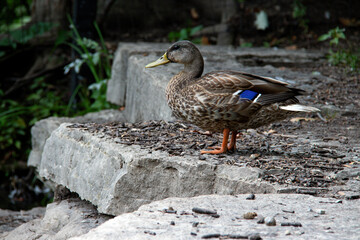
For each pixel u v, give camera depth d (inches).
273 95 279.1
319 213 223.8
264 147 326.3
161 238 193.6
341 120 410.3
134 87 551.2
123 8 834.2
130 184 283.4
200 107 290.0
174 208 231.1
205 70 526.6
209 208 230.2
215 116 288.5
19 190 636.7
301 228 205.0
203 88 290.0
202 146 316.2
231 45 745.6
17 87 769.6
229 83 285.7
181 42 320.2
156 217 218.8
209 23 845.2
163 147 304.8
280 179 269.1
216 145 322.3
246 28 807.7
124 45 660.1
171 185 281.4
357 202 241.1
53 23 776.9
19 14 853.2
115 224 210.2
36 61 791.1
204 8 860.0
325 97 458.9
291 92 281.6
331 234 198.1
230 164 281.9
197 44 719.7
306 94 466.6
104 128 348.2
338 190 259.4
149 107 479.2
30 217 449.7
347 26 781.9
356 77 542.3
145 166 282.4
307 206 233.0
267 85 281.6
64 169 341.1
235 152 309.4
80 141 331.9
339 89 489.4
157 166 283.0
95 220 319.9
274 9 829.2
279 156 306.8
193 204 236.5
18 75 808.3
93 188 307.3
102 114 603.5
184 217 218.4
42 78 780.6
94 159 312.7
